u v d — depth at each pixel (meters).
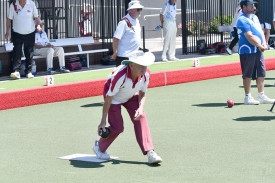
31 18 26.84
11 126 17.36
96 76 27.03
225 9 42.59
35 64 29.53
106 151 13.71
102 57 33.25
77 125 17.30
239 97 21.91
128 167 12.21
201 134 15.42
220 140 14.63
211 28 42.44
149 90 24.52
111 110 12.45
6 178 11.68
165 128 16.39
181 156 13.08
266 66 30.42
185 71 26.70
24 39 26.81
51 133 16.17
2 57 28.19
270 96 21.77
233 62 29.36
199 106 20.02
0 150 14.22
